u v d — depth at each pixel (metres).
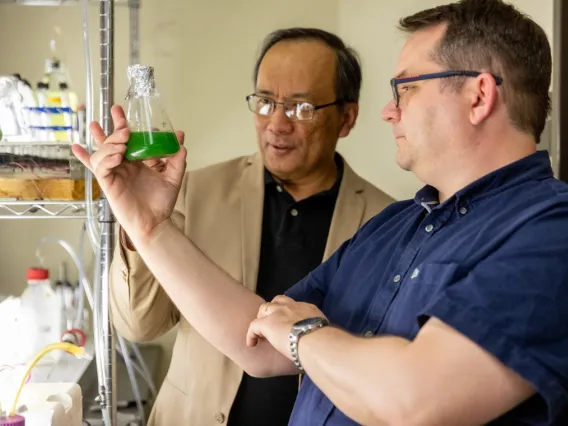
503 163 0.99
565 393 0.75
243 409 1.55
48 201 1.45
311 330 0.91
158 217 1.21
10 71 2.28
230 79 2.45
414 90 1.02
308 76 1.61
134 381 1.86
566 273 0.80
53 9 2.28
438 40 1.00
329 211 1.69
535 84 0.98
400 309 0.97
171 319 1.60
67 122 1.57
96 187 1.53
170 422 1.59
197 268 1.24
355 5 2.49
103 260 1.44
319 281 1.29
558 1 1.60
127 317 1.47
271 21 2.46
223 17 2.43
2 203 1.44
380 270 1.13
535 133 1.01
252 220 1.63
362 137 2.55
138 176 1.20
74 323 2.04
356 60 1.75
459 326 0.77
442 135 0.99
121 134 1.12
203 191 1.68
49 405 1.28
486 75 0.95
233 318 1.22
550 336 0.77
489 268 0.82
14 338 1.73
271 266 1.63
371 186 1.76
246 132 2.47
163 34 2.41
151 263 1.23
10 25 2.27
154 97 1.16
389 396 0.78
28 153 1.46
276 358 1.23
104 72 1.39
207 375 1.55
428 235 1.03
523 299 0.78
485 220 0.95
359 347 0.85
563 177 1.62
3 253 2.28
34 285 1.87
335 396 0.85
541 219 0.86
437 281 0.92
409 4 2.33
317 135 1.63
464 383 0.76
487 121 0.98
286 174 1.65
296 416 1.14
